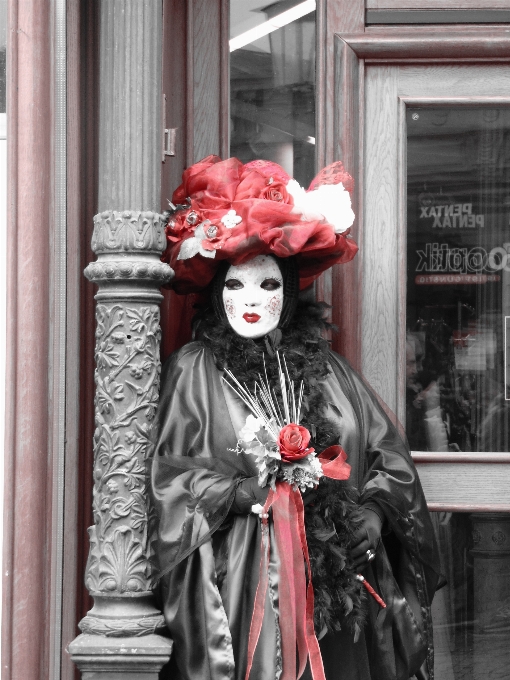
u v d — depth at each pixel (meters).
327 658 2.04
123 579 2.00
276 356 2.13
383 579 2.14
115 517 2.02
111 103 2.08
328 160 2.48
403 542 2.14
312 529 2.00
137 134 2.07
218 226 2.08
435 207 2.53
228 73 2.52
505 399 2.50
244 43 2.54
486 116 2.53
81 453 2.24
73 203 2.21
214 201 2.12
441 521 2.49
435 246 2.52
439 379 2.51
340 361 2.30
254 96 2.55
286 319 2.21
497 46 2.46
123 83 2.07
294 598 1.93
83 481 2.25
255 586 2.00
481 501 2.47
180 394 2.09
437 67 2.51
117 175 2.07
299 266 2.26
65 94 2.15
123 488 2.03
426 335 2.52
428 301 2.52
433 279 2.52
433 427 2.50
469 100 2.49
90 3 2.26
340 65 2.48
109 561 2.01
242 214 2.07
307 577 1.96
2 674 2.06
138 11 2.07
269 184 2.12
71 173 2.21
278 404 2.05
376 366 2.50
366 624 2.12
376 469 2.16
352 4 2.49
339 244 2.18
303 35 2.54
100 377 2.06
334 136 2.48
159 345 2.10
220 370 2.12
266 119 2.55
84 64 2.26
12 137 2.08
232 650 1.94
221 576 2.01
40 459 2.08
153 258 2.07
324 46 2.49
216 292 2.19
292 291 2.21
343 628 2.05
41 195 2.08
